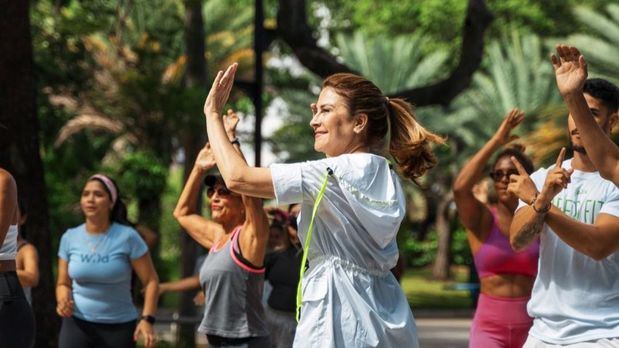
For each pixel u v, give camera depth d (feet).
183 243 69.92
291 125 155.74
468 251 149.07
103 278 29.43
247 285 24.66
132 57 86.33
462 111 143.95
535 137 101.19
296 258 30.58
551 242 19.57
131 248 29.76
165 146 106.11
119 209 30.12
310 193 16.12
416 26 161.99
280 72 154.30
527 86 140.87
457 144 151.84
